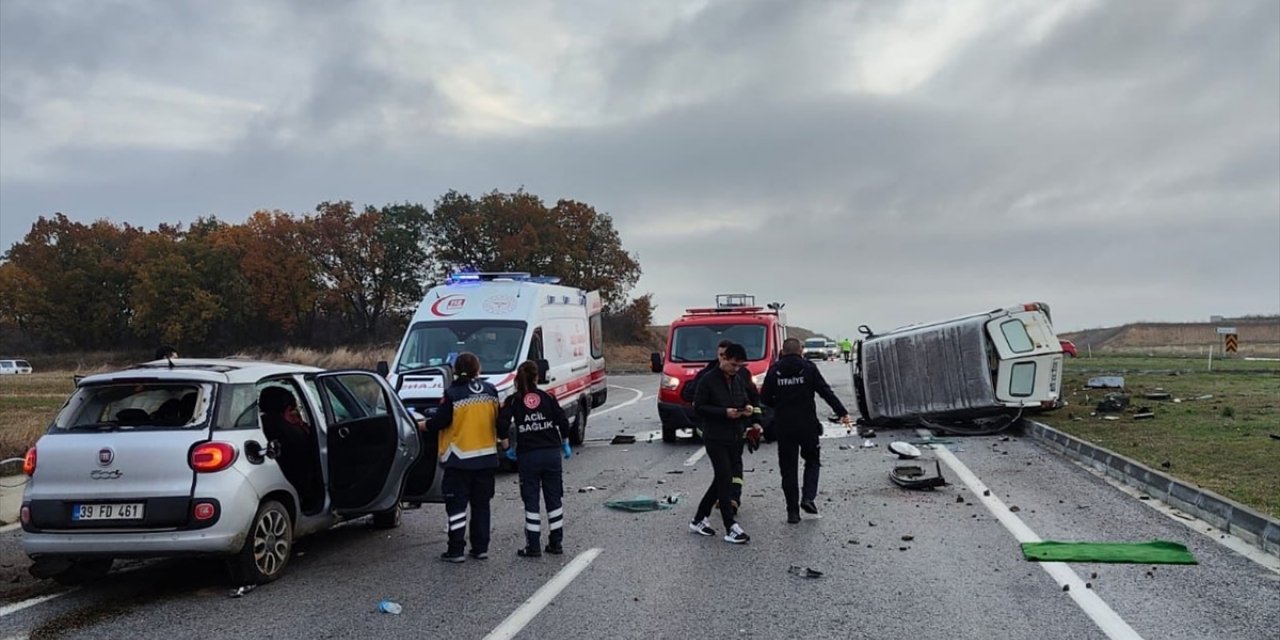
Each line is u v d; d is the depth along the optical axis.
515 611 6.68
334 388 9.16
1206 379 28.97
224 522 7.12
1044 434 16.16
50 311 69.88
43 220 72.81
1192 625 6.00
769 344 18.66
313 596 7.26
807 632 6.05
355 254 67.62
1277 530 7.88
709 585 7.29
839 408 9.75
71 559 7.34
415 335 15.83
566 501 11.48
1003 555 8.01
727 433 9.03
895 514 10.00
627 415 24.66
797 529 9.40
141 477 7.10
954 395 17.94
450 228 69.00
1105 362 44.31
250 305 64.75
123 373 7.57
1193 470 11.04
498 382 14.30
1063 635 5.87
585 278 68.94
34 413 20.08
